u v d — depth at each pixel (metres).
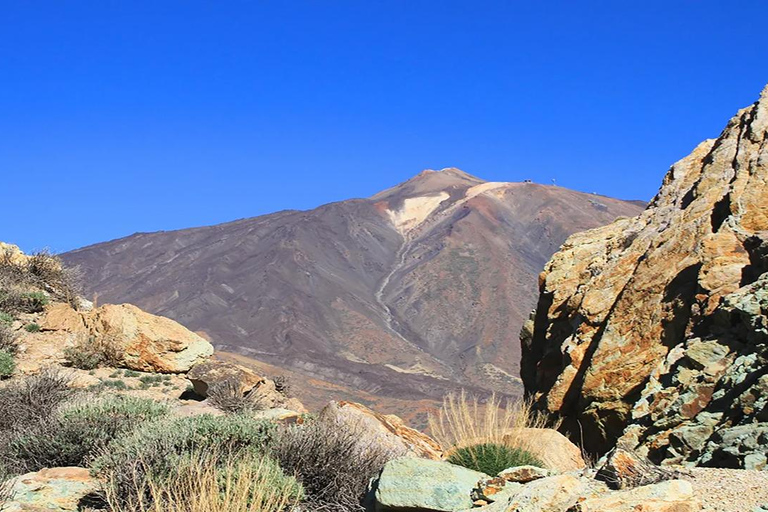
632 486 6.98
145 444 10.85
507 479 8.27
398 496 8.88
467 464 10.32
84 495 10.52
